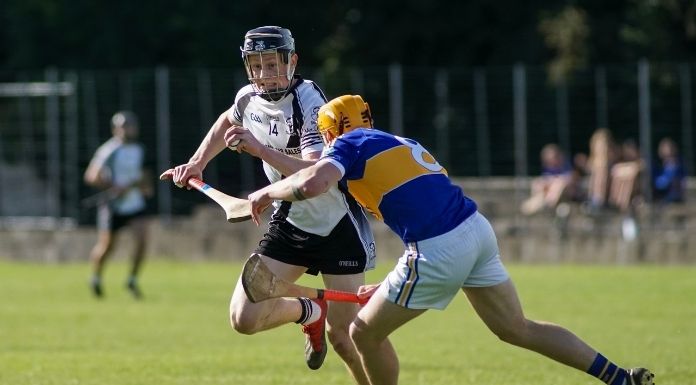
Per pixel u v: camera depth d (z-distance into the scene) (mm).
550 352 23922
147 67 103938
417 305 23047
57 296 56938
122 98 76250
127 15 103750
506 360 35438
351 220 26344
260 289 23625
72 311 50438
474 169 72188
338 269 26422
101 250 56062
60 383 31156
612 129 72312
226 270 70062
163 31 103812
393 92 72125
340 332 26156
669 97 70875
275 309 25250
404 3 105562
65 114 76438
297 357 36656
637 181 69312
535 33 101938
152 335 42625
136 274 55719
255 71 25391
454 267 22781
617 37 98375
